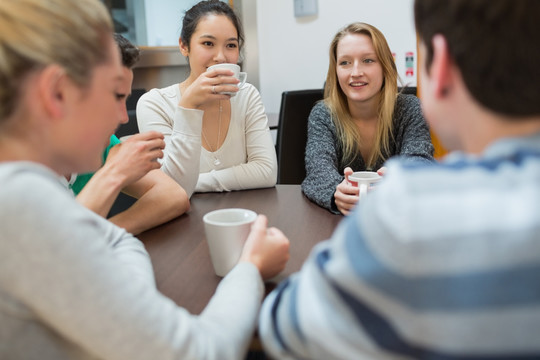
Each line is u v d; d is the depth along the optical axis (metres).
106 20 0.62
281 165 2.31
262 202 1.39
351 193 1.22
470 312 0.40
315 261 0.50
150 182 1.27
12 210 0.50
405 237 0.41
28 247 0.50
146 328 0.54
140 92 3.35
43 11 0.55
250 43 4.01
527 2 0.43
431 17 0.49
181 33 1.90
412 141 1.90
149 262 0.90
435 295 0.40
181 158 1.48
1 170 0.52
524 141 0.46
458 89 0.49
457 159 0.48
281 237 0.82
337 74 2.04
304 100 2.29
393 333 0.43
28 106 0.56
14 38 0.53
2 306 0.52
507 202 0.41
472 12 0.45
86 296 0.51
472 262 0.40
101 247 0.55
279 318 0.54
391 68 1.98
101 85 0.61
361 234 0.45
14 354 0.55
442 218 0.41
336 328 0.46
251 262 0.77
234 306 0.66
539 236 0.39
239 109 1.81
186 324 0.57
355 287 0.44
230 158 1.80
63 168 0.64
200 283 0.86
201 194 1.53
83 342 0.53
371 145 2.12
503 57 0.45
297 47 3.98
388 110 2.00
